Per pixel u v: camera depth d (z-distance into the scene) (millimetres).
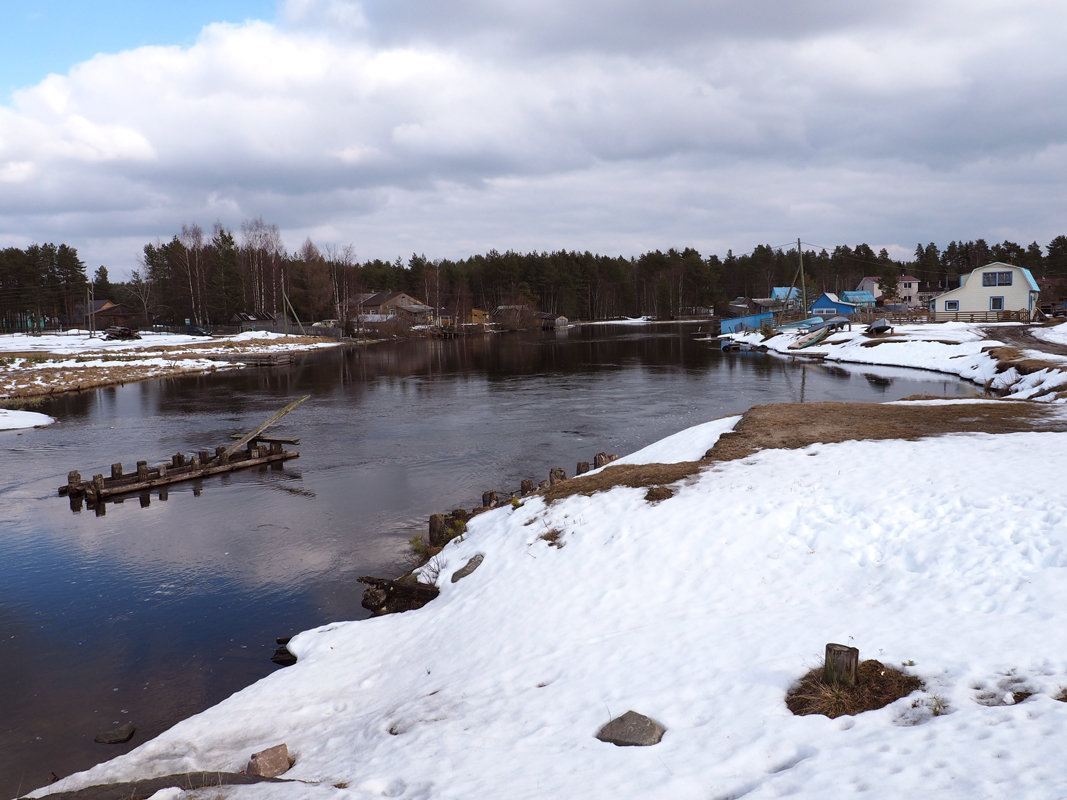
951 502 12773
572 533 14305
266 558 17391
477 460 27266
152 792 7488
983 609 9289
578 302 185000
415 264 180500
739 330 110688
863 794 5582
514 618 11641
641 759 6906
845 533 12398
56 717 10695
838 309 104375
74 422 38281
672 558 12586
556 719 8133
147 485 24312
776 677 8141
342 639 12266
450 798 6590
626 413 37062
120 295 174125
